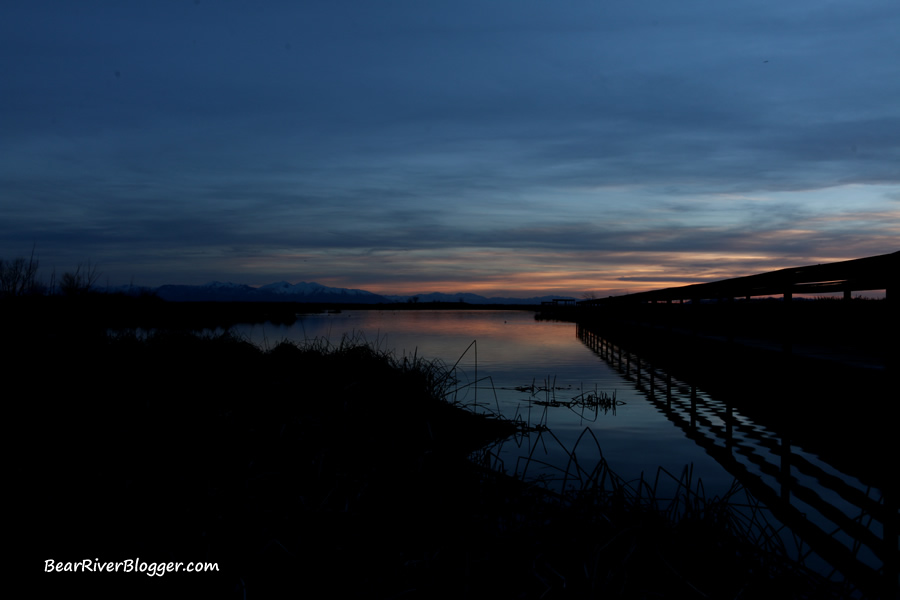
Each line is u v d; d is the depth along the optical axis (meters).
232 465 4.66
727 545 3.18
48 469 4.28
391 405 6.59
